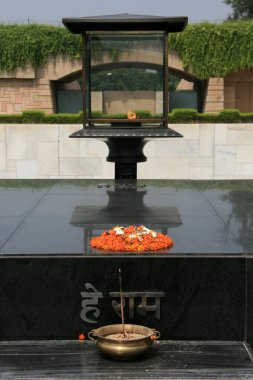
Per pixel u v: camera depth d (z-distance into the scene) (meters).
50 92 17.56
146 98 8.20
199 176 14.04
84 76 8.16
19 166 14.11
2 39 17.27
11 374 3.96
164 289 4.68
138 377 3.93
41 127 14.02
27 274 4.66
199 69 17.36
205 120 14.73
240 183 9.30
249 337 4.68
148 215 6.46
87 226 5.88
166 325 4.70
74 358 4.23
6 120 14.90
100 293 4.67
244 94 18.33
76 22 7.95
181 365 4.10
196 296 4.68
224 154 14.01
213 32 17.17
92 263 4.66
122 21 7.92
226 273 4.66
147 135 8.05
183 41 17.20
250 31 17.14
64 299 4.68
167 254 4.70
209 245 5.02
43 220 6.21
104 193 8.08
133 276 4.68
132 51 8.17
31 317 4.68
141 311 4.69
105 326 4.35
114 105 8.22
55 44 17.20
